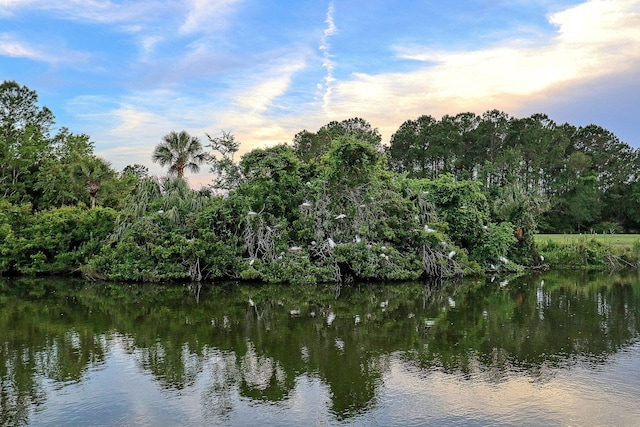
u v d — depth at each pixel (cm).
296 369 1024
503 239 2747
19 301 1903
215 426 759
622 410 801
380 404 836
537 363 1050
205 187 2798
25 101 5609
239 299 1916
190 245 2314
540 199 3362
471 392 885
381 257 2316
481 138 7381
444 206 2831
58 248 2734
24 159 4884
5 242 2728
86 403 856
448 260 2520
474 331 1344
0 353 1162
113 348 1199
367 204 2480
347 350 1162
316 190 2502
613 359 1074
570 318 1508
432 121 8100
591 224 6888
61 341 1269
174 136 3859
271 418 786
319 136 5841
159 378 980
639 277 2600
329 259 2320
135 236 2464
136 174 5106
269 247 2377
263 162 2455
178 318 1553
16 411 826
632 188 7038
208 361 1086
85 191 4394
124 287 2267
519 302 1812
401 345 1203
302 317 1552
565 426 746
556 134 7312
